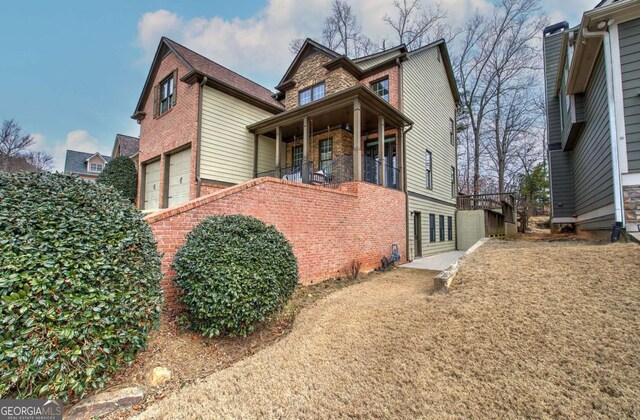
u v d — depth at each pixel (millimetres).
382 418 2004
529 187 20641
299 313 4367
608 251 4270
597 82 6148
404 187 10047
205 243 3494
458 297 3734
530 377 2240
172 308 3873
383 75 10531
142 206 11148
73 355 2094
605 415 1845
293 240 5918
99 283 2328
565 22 11453
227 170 9156
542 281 3701
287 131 10531
